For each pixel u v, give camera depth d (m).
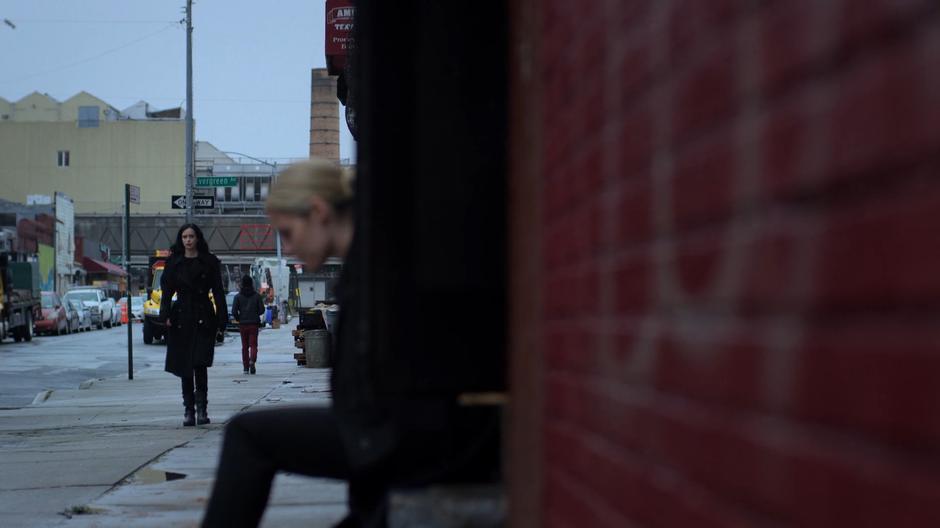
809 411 0.85
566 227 1.83
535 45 2.12
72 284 65.19
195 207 34.97
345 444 2.52
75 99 107.75
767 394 0.93
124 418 10.66
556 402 1.92
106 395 14.00
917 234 0.68
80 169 102.62
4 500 5.43
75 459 7.18
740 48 1.00
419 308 2.46
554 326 1.94
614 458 1.49
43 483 6.05
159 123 103.06
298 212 2.81
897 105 0.71
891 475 0.72
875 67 0.74
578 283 1.73
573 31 1.77
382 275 2.46
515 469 2.30
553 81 1.95
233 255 83.81
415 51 2.52
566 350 1.83
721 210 1.05
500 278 2.47
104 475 6.29
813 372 0.84
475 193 2.49
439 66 2.51
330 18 11.75
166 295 9.66
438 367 2.45
